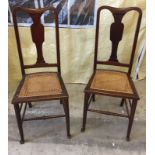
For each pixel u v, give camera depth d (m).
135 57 2.02
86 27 1.79
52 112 1.80
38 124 1.68
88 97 1.44
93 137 1.56
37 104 1.89
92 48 1.91
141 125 1.67
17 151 1.46
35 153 1.44
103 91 1.39
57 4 1.67
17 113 1.37
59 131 1.62
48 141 1.53
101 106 1.87
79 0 1.65
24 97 1.33
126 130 1.63
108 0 1.66
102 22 1.76
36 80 1.52
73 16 1.73
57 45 1.55
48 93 1.37
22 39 1.84
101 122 1.70
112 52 1.59
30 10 1.38
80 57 1.98
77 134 1.58
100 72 1.63
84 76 2.11
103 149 1.47
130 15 1.74
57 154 1.43
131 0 1.68
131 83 1.50
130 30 1.83
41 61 1.58
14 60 1.98
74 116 1.75
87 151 1.46
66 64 2.02
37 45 1.50
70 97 1.96
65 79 2.12
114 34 1.51
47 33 1.81
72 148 1.48
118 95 1.36
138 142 1.53
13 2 1.65
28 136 1.57
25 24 1.76
